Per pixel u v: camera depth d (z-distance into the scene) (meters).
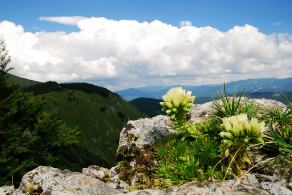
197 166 0.39
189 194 0.30
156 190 0.32
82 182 0.38
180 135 0.48
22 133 1.99
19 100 2.05
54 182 0.39
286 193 0.31
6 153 1.81
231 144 0.35
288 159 0.38
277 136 0.40
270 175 0.38
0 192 0.41
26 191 0.39
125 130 0.55
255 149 0.43
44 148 2.11
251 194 0.30
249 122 0.36
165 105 0.46
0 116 1.94
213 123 0.46
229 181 0.34
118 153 0.53
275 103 0.57
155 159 0.49
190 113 0.59
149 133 0.53
